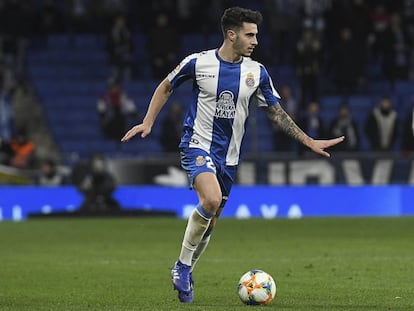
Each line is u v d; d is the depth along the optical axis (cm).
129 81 9262
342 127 7750
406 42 9450
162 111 9131
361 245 5044
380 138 7888
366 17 9119
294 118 8038
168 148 7800
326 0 9588
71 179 7538
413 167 7694
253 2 9881
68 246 5128
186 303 2881
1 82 8594
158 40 8988
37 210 7500
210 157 2873
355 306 2806
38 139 8888
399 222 6781
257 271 2870
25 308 2786
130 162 7550
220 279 3594
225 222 6888
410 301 2931
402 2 9706
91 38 9781
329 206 7656
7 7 9238
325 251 4712
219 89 2875
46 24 9475
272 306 2795
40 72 9450
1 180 7550
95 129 9069
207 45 9681
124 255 4606
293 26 9681
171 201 7588
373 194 7662
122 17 9050
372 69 9725
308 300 2953
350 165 7669
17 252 4791
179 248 4978
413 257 4384
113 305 2855
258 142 8706
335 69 9069
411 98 9375
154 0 9444
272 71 9494
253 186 7619
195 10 9719
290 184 7662
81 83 9388
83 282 3512
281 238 5522
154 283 3475
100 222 7000
